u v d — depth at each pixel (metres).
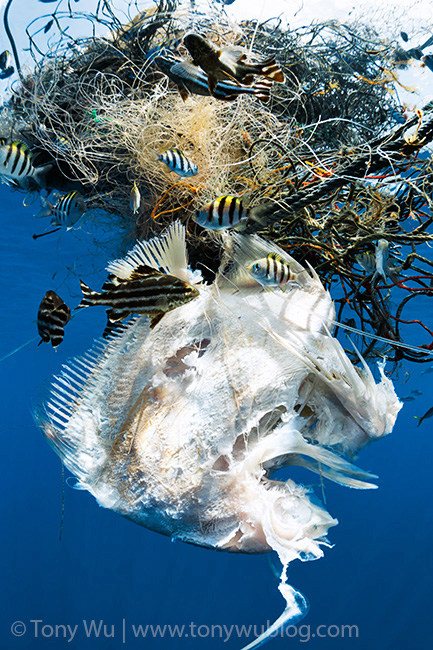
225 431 0.58
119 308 0.55
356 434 0.61
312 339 0.60
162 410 0.62
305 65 0.80
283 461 0.64
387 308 0.80
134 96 0.77
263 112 0.72
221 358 0.61
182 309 0.65
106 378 0.68
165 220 0.76
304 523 0.56
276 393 0.58
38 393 0.68
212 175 0.72
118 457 0.64
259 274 0.58
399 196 0.76
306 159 0.73
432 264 0.69
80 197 0.77
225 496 0.57
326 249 0.71
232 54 0.49
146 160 0.73
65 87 0.80
